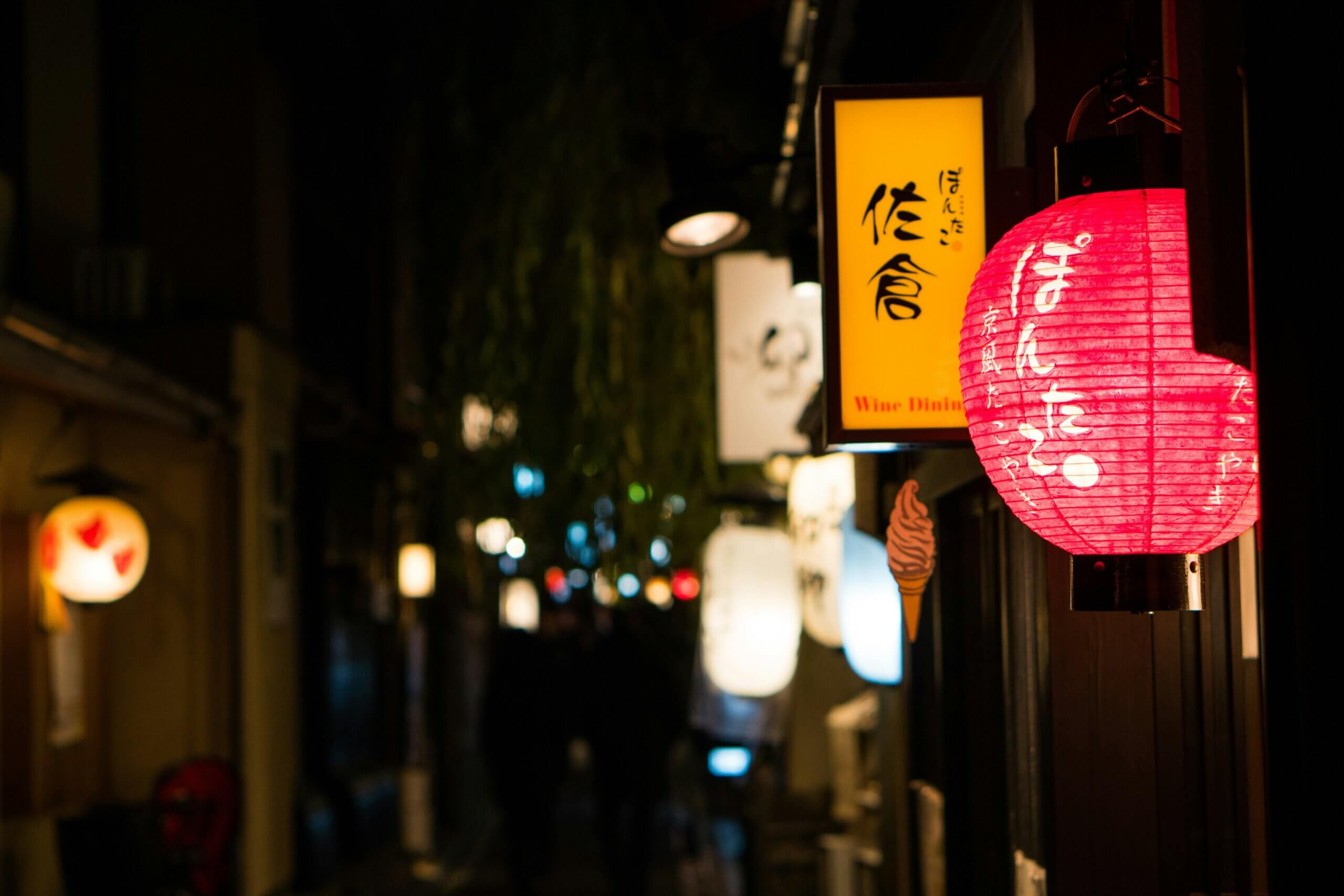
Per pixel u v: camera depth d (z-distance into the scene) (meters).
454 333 10.64
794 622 8.16
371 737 15.85
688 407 9.99
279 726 11.60
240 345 10.62
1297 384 1.78
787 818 9.66
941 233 3.13
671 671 11.31
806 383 8.41
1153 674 2.87
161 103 11.75
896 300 3.13
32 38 10.00
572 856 14.97
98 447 10.38
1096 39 2.91
